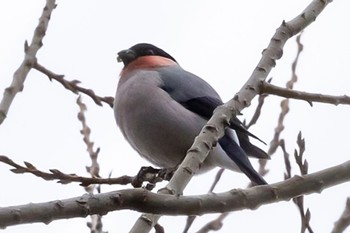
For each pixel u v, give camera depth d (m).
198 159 5.37
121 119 9.47
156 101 9.21
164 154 9.37
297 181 4.72
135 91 9.31
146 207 4.43
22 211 4.20
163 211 4.46
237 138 8.92
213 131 5.62
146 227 4.68
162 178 8.43
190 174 5.25
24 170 6.23
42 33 7.52
